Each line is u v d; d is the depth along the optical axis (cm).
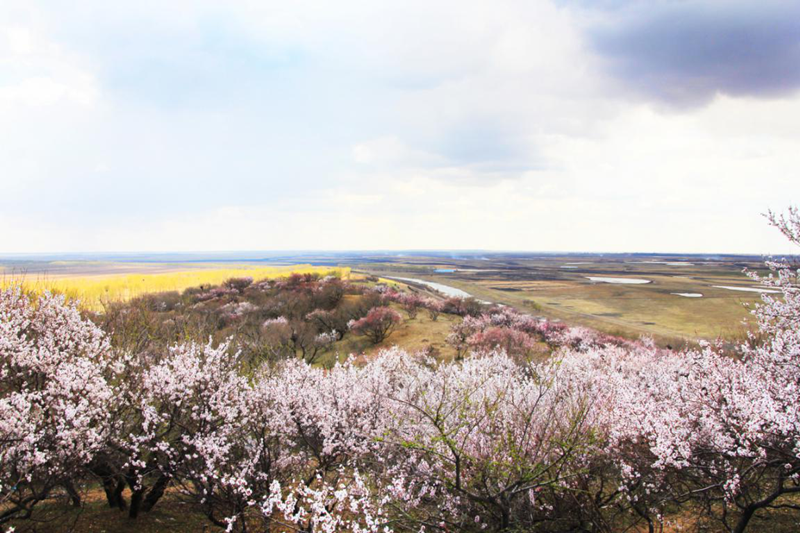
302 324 5466
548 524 970
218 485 925
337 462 1158
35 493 850
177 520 1059
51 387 912
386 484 1041
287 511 801
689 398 1124
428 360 3164
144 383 1037
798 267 971
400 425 1190
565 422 1005
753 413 854
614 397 1112
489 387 1390
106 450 927
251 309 6097
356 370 1519
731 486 811
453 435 991
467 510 990
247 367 1670
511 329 4681
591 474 973
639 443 993
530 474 844
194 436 971
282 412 1126
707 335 6412
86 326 1173
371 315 5738
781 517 971
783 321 1002
